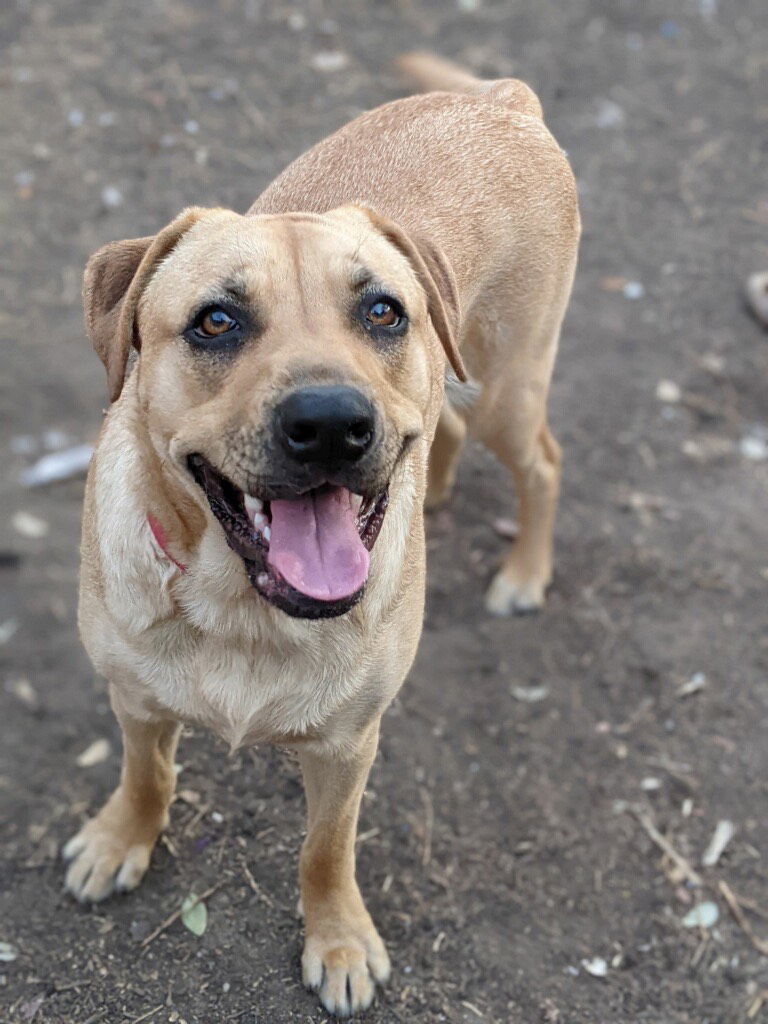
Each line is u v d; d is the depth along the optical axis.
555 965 0.78
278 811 0.83
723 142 1.58
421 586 0.67
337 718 0.62
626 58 1.70
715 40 1.76
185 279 0.57
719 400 1.26
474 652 0.99
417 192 0.78
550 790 0.89
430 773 0.89
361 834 0.84
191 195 1.32
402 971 0.75
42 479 1.21
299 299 0.56
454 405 0.87
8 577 1.14
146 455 0.59
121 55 1.53
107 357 0.61
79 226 1.33
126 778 0.75
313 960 0.72
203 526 0.57
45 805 0.89
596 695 0.97
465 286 0.77
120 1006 0.71
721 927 0.81
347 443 0.50
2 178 1.37
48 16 1.59
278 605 0.54
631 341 1.32
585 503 1.15
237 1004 0.71
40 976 0.73
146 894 0.77
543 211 0.83
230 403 0.53
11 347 1.27
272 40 1.60
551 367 0.91
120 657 0.62
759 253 1.43
